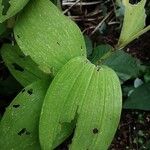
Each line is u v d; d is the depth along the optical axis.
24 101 0.17
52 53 0.16
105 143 0.16
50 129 0.15
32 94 0.17
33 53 0.16
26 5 0.16
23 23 0.16
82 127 0.16
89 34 0.28
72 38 0.16
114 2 0.28
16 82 0.22
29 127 0.17
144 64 0.26
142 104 0.23
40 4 0.16
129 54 0.25
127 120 0.25
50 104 0.15
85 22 0.28
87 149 0.16
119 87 0.16
